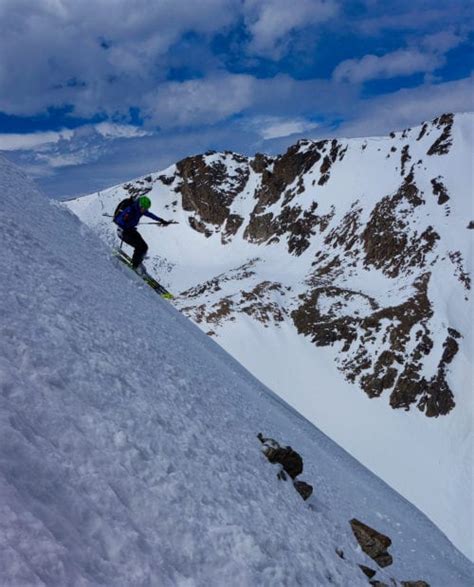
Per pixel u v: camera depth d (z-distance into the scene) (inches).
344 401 4771.2
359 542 418.6
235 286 6953.7
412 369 4766.2
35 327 246.4
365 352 5152.6
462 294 5457.7
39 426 173.6
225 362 867.4
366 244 7017.7
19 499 127.4
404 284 5949.8
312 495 429.7
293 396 4849.9
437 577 534.6
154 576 148.9
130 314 459.8
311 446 702.5
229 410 430.6
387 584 374.0
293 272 7588.6
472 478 3902.6
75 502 149.3
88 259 559.2
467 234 6195.9
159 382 331.3
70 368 234.1
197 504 217.2
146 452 219.9
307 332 5620.1
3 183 589.0
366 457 4165.8
